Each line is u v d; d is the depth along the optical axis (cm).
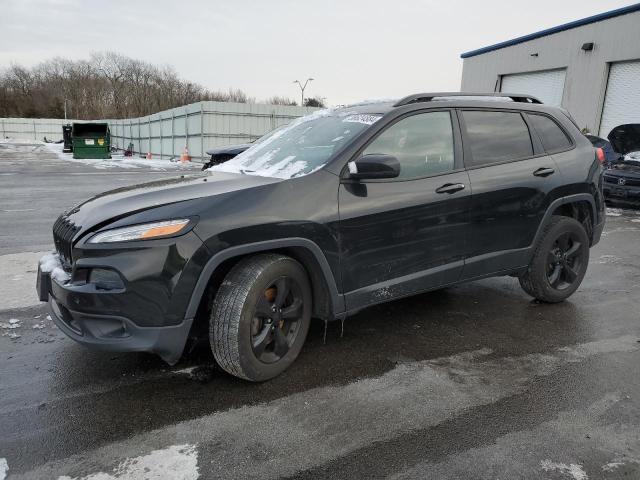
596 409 275
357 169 303
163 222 264
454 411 271
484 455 234
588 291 493
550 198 417
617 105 1788
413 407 275
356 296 324
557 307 443
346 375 311
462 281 380
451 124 371
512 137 407
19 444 238
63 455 230
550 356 342
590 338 375
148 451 234
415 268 349
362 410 271
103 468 222
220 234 269
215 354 286
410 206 335
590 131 1872
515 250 405
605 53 1798
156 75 9312
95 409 269
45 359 327
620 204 1113
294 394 287
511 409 274
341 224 308
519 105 421
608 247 702
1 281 492
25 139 6862
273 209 286
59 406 271
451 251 364
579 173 438
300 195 298
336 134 346
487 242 385
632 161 1098
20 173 1916
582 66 1894
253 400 280
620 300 465
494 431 253
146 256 256
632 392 294
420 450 237
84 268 264
